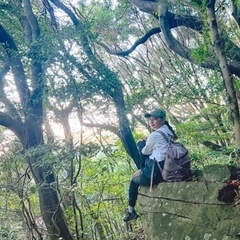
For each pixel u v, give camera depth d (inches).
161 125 130.5
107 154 212.4
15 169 202.4
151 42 340.5
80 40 156.3
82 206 215.2
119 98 180.7
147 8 232.7
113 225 257.6
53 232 189.2
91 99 154.7
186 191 115.8
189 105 325.7
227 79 127.6
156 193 126.6
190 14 231.1
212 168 113.9
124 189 235.6
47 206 188.9
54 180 185.3
